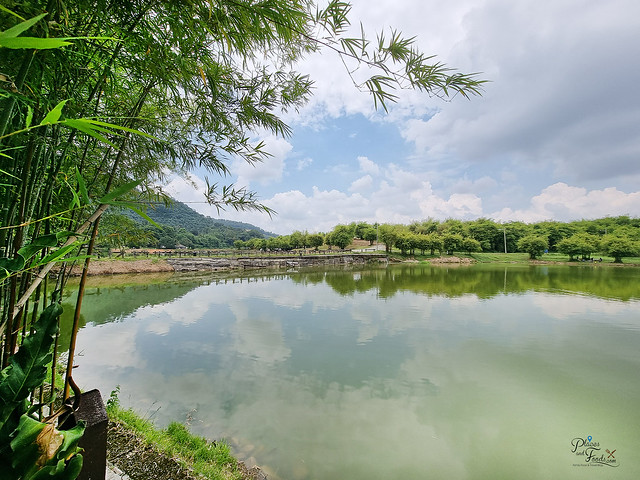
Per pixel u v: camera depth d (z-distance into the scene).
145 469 2.76
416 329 9.19
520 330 9.18
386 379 5.84
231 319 10.12
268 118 2.06
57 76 1.12
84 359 6.24
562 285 19.42
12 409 0.80
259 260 32.19
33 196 1.11
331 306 12.41
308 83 2.20
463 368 6.41
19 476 0.78
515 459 3.73
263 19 1.29
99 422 1.39
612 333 8.94
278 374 5.94
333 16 1.30
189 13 1.26
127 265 22.78
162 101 1.85
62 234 0.75
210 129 2.01
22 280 1.18
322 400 4.99
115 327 8.76
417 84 1.43
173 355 6.73
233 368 6.16
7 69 0.94
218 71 1.78
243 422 4.26
